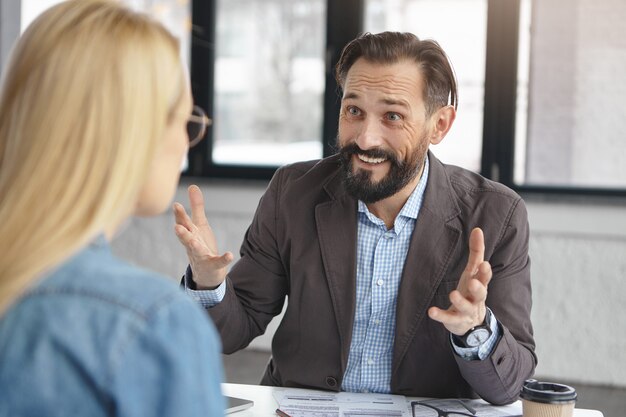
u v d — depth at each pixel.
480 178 1.76
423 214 1.66
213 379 0.71
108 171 0.71
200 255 1.48
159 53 0.76
